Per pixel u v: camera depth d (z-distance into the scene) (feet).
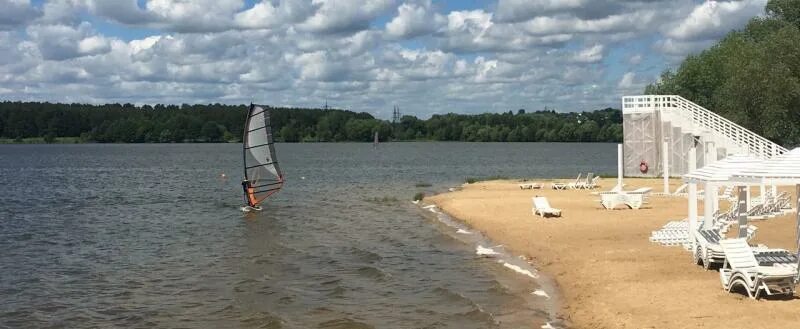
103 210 139.74
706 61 212.02
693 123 164.45
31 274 72.38
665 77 222.69
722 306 46.47
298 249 84.33
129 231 106.42
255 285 64.59
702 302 47.78
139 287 65.21
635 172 176.76
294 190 181.57
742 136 154.30
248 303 57.82
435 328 48.78
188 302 58.85
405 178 235.20
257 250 84.89
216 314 54.80
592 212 101.55
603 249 70.54
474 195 139.13
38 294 62.90
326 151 581.12
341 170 291.99
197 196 170.91
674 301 48.73
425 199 142.72
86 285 66.54
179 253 84.48
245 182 134.00
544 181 184.55
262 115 135.74
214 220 118.83
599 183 158.71
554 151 581.53
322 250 82.99
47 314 55.98
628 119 176.45
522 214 102.99
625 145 177.37
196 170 298.15
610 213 99.66
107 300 60.23
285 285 64.23
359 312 53.83
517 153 532.32
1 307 58.23
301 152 555.69
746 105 173.27
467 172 274.77
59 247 91.20
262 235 98.32
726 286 50.37
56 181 232.32
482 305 54.24
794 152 52.54
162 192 184.44
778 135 170.81
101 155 485.56
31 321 54.08
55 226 114.01
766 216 87.71
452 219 106.83
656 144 173.68
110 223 117.29
